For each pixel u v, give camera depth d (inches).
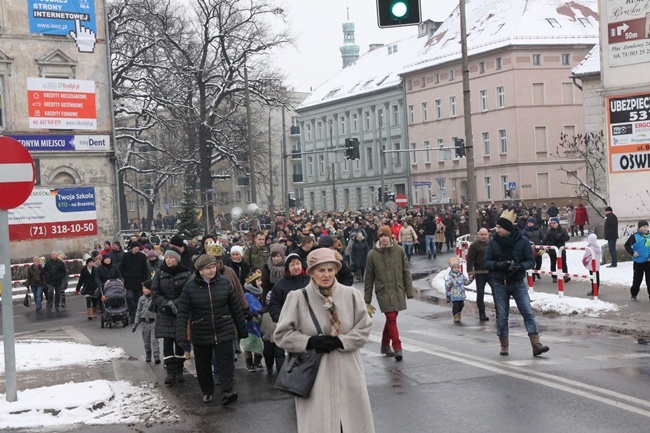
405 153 3491.6
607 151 1068.5
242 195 4264.3
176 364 473.7
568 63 2957.7
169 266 474.9
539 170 2930.6
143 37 2068.2
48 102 1587.1
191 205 1691.7
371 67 3966.5
